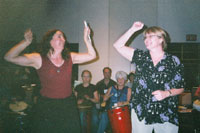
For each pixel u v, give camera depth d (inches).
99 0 218.1
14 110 141.8
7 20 215.6
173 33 218.4
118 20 218.1
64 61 91.5
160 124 78.2
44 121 90.9
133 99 81.0
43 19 218.4
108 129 160.4
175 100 78.7
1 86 166.9
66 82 91.4
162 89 77.9
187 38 217.3
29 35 87.5
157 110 77.2
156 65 78.8
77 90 160.9
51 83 90.0
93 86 162.9
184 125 134.3
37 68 90.2
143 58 81.2
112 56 219.3
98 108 156.7
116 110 131.0
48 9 218.2
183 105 160.2
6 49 210.7
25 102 148.6
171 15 216.8
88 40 98.0
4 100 150.0
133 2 215.9
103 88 169.6
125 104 138.7
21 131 138.0
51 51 89.7
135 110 79.8
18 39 215.5
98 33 219.5
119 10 217.8
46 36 91.4
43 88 91.2
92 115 155.7
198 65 220.5
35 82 185.2
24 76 185.9
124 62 218.7
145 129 78.7
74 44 221.1
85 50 220.7
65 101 91.9
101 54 219.9
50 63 89.4
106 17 218.7
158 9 216.8
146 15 216.4
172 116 78.2
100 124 154.6
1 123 139.9
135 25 84.5
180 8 216.2
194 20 216.4
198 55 219.5
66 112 91.7
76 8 219.6
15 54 86.2
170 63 78.9
